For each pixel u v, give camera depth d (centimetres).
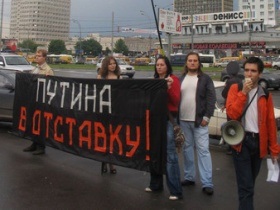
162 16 3159
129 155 566
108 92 597
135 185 584
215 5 11175
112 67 641
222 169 697
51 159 730
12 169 659
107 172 650
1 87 999
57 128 699
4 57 2505
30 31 12725
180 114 567
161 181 555
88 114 632
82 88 646
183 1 9612
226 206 502
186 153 585
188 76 569
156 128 527
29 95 772
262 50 10369
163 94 515
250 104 405
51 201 512
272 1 14475
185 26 11250
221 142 895
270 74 2697
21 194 537
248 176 406
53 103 707
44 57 790
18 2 12988
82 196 533
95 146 622
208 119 554
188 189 572
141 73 4509
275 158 412
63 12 13050
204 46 11094
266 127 408
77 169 665
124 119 573
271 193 559
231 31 10719
